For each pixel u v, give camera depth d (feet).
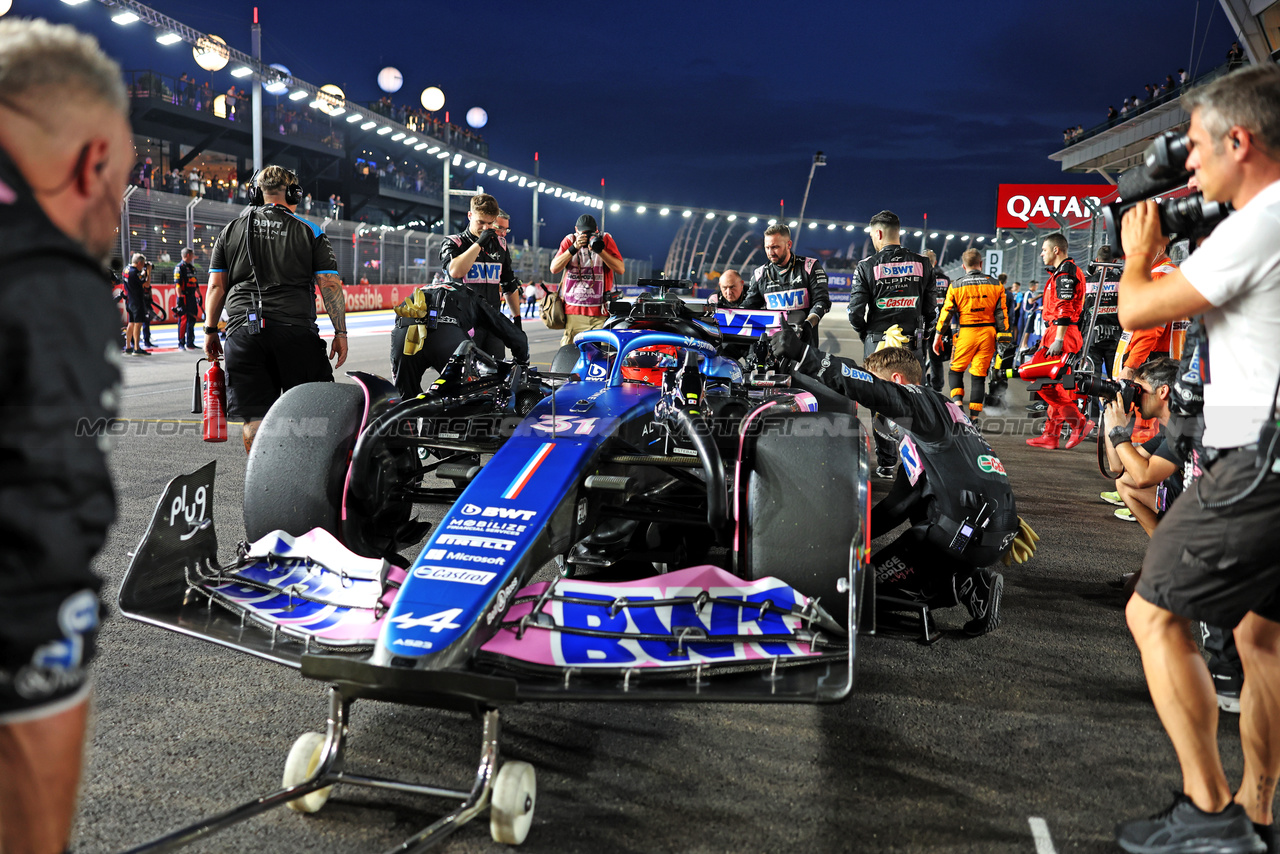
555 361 16.71
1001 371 36.58
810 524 8.35
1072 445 25.38
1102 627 11.34
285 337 15.42
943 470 10.05
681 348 11.93
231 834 6.53
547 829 6.71
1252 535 5.90
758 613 7.55
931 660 10.19
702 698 6.21
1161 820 6.53
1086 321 26.94
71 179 4.00
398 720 8.46
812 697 6.25
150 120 97.30
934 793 7.37
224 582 7.88
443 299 18.88
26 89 3.81
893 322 23.32
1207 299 5.93
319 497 9.34
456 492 10.93
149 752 7.68
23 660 3.59
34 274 3.58
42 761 3.75
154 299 66.03
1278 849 6.48
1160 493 11.87
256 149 66.90
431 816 6.86
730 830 6.77
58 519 3.62
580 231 23.88
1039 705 9.07
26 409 3.55
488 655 6.69
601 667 6.58
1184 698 6.42
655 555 10.84
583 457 8.82
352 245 88.63
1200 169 6.18
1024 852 6.58
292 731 8.15
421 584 6.97
